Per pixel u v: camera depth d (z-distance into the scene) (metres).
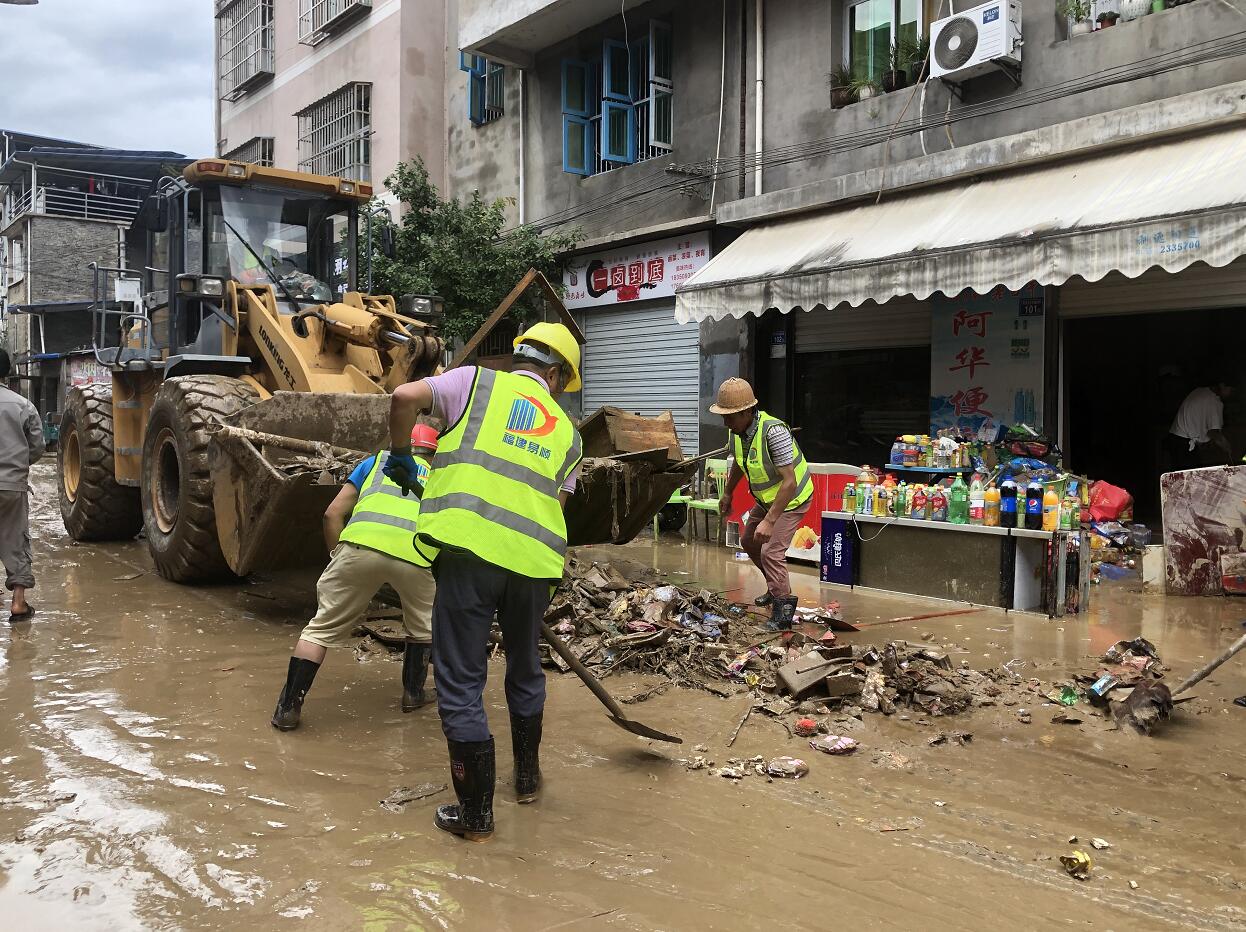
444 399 2.84
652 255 12.02
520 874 2.55
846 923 2.33
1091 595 6.81
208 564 6.31
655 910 2.37
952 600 6.52
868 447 10.38
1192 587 6.81
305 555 5.40
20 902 2.35
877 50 9.94
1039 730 3.90
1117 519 8.57
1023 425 8.30
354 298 7.11
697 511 10.24
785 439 5.44
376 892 2.43
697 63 11.58
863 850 2.76
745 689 4.40
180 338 7.38
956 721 4.02
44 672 4.48
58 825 2.81
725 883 2.52
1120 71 7.90
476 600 2.76
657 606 5.36
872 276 8.30
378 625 5.36
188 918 2.29
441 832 2.81
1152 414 11.88
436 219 12.86
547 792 3.17
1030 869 2.65
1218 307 7.85
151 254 8.24
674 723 3.94
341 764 3.38
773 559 5.60
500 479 2.79
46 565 7.45
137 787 3.11
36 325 30.33
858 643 5.26
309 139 18.81
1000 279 7.41
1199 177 6.77
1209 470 6.74
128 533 8.74
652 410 12.35
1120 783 3.32
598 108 13.22
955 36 8.63
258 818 2.88
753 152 10.91
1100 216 6.93
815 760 3.54
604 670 4.64
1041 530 6.06
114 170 30.67
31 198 30.50
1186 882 2.59
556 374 3.20
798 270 8.88
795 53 10.48
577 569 6.52
